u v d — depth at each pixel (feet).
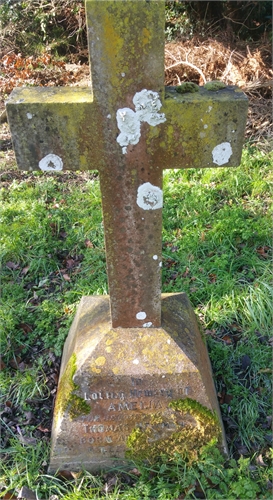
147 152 6.07
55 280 11.82
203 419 7.27
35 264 12.06
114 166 6.15
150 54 5.41
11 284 11.55
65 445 7.34
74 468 7.48
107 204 6.41
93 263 12.01
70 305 10.76
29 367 9.55
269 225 12.60
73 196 14.65
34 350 9.91
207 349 9.14
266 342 9.78
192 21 25.46
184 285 11.08
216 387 8.89
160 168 6.20
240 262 11.71
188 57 21.47
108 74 5.51
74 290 11.39
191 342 7.63
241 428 8.21
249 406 8.46
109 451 7.41
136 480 7.38
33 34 28.37
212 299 10.57
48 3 27.84
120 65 5.46
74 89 6.12
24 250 12.52
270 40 21.90
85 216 13.78
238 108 5.80
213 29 24.63
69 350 8.22
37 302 11.21
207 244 12.18
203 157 6.19
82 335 7.82
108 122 5.83
